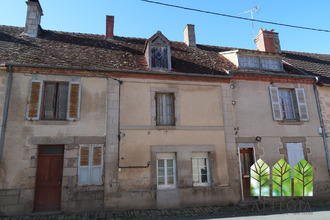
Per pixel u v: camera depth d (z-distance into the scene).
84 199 7.27
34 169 7.12
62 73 7.95
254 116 9.38
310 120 9.85
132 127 8.10
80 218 6.61
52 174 7.36
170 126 8.45
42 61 8.02
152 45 9.21
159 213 7.19
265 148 9.13
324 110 10.12
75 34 11.11
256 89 9.72
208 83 9.25
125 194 7.56
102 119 7.94
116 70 8.29
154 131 8.27
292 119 9.86
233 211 7.40
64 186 7.21
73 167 7.38
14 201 6.84
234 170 8.62
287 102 10.12
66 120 7.64
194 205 8.03
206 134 8.70
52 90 7.95
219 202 8.22
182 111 8.71
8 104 7.32
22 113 7.37
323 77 11.07
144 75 8.66
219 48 13.17
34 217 6.63
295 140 9.46
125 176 7.70
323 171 9.38
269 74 9.77
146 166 7.91
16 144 7.14
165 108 8.82
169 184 8.20
